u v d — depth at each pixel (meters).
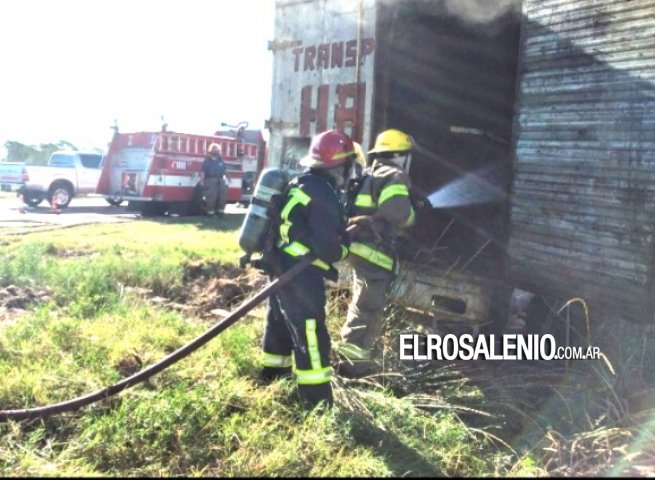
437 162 7.57
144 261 7.27
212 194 15.42
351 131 6.34
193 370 4.20
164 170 15.86
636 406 4.09
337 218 3.91
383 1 6.12
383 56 6.22
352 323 4.61
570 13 4.68
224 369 4.29
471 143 7.67
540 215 4.91
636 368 4.43
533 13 4.95
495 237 6.41
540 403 4.29
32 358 4.35
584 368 4.59
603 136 4.47
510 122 7.68
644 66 4.22
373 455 3.41
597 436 3.61
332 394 3.90
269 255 4.02
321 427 3.52
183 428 3.43
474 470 3.37
